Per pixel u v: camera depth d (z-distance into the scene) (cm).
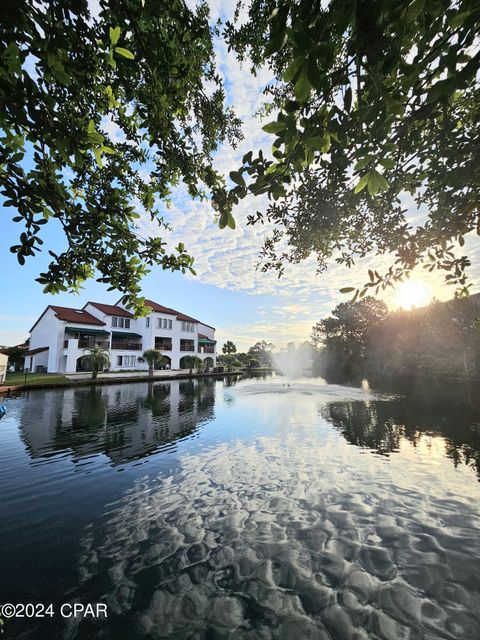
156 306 3784
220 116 349
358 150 132
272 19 104
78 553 395
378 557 385
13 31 128
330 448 841
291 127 120
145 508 507
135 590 334
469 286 285
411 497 544
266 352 9081
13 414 1265
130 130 289
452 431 1012
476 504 517
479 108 228
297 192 331
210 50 273
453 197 235
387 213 307
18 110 139
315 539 423
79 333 3150
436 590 333
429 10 104
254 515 485
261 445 870
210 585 341
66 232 234
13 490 575
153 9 167
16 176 186
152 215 317
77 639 280
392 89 122
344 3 92
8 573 360
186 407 1506
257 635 282
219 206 164
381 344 4128
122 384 2498
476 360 2706
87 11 163
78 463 718
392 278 282
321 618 300
